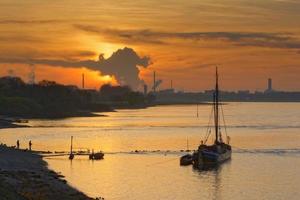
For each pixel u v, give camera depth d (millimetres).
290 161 173875
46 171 131500
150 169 152375
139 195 114688
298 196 116750
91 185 123312
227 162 171250
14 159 144500
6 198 79562
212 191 121625
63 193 97375
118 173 143125
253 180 137000
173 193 118312
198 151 162875
